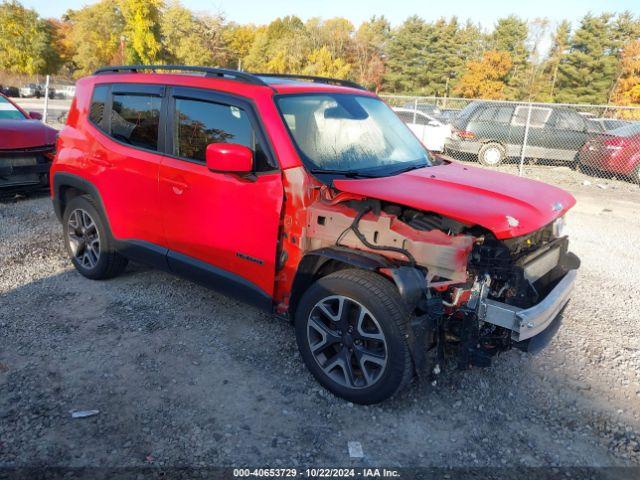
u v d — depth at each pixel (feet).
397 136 13.84
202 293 15.76
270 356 12.37
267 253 11.28
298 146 11.15
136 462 8.86
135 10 144.77
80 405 10.29
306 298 10.72
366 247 10.02
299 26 278.05
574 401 11.09
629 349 13.35
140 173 13.61
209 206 12.14
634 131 41.19
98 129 15.01
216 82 12.44
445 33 217.36
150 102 13.64
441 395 11.07
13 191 24.98
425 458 9.25
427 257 9.49
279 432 9.77
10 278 16.33
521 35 218.38
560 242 11.99
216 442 9.43
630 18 185.37
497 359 12.59
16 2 186.09
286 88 12.11
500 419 10.41
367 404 10.46
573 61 186.91
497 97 185.57
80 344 12.59
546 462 9.27
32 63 189.78
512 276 9.90
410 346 9.49
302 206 10.71
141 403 10.44
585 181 41.29
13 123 25.29
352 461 9.11
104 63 205.05
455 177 11.67
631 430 10.21
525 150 47.06
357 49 215.31
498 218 9.36
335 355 10.66
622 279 18.57
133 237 14.46
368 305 9.68
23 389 10.71
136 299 15.19
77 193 16.65
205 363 11.98
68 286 15.94
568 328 14.44
